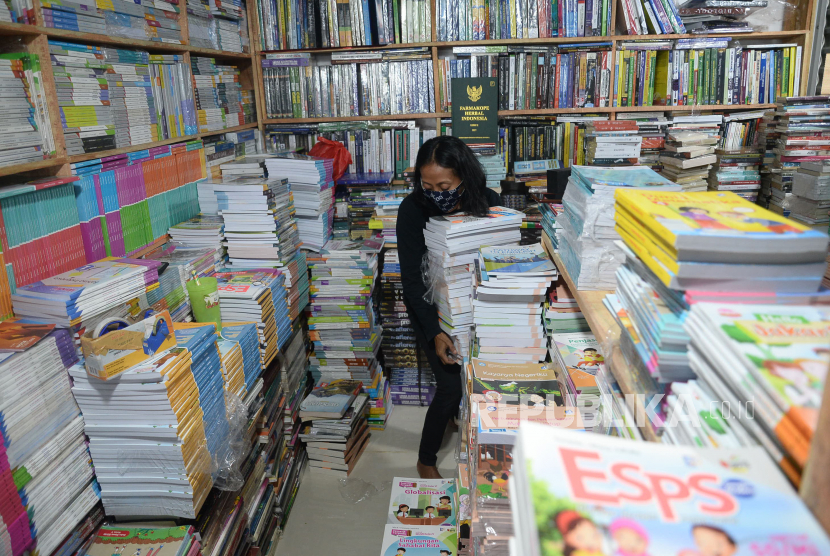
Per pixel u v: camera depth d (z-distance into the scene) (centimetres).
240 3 292
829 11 279
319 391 268
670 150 292
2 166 133
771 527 46
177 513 137
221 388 154
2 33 141
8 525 108
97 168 170
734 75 295
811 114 261
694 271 67
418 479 218
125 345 124
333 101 314
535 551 44
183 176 223
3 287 130
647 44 294
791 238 65
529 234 228
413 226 223
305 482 251
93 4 170
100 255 171
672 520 46
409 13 301
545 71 302
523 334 168
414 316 230
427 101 310
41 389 119
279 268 228
